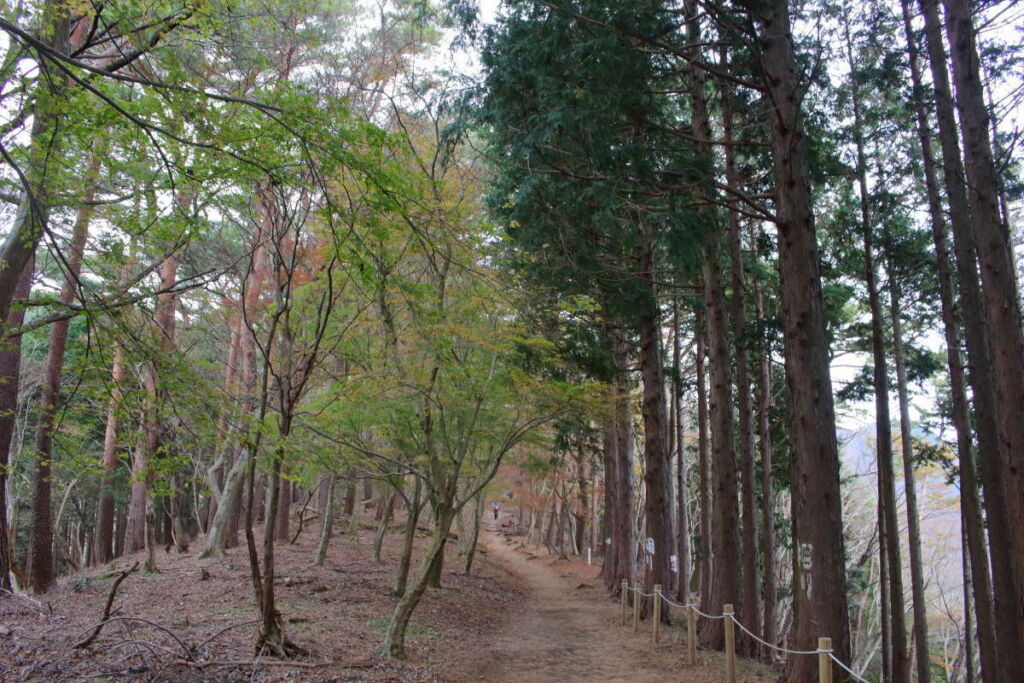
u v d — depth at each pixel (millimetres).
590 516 36719
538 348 11359
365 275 7281
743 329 14648
